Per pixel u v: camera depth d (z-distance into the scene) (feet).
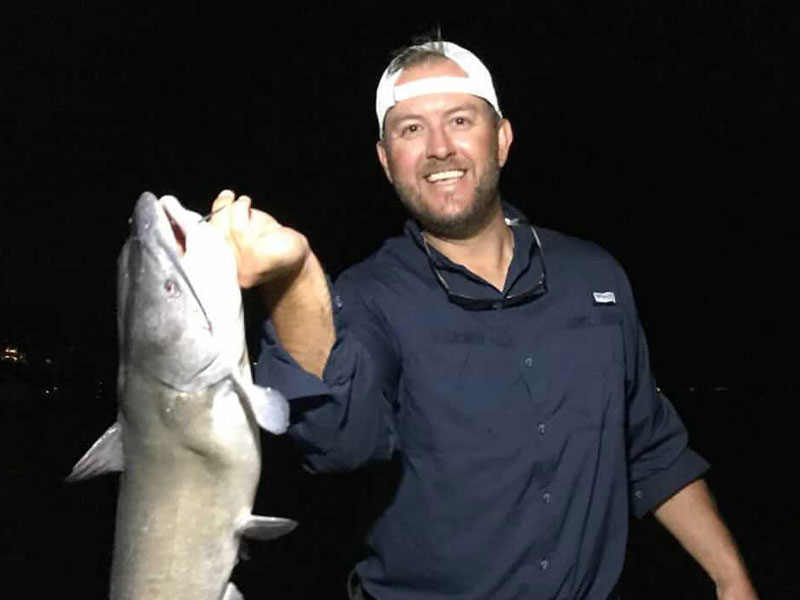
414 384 3.60
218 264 2.93
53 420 28.09
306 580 11.16
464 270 3.70
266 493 15.92
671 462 4.19
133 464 3.08
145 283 3.05
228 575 3.06
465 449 3.56
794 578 10.81
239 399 3.01
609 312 3.82
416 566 3.60
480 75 3.82
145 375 3.04
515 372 3.63
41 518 14.32
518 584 3.55
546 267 3.83
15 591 10.72
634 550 12.23
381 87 3.87
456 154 3.72
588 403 3.68
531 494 3.57
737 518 13.87
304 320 3.00
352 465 3.22
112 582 3.07
